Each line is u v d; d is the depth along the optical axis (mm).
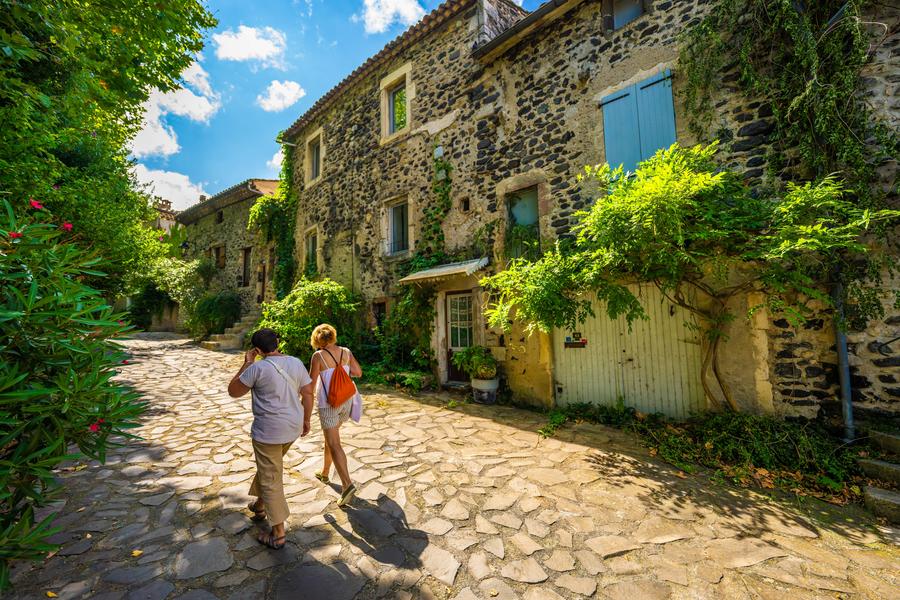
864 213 3037
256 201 12867
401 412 5406
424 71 8000
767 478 3322
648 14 5164
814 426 3803
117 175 7250
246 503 2779
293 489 3025
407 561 2189
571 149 5789
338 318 8703
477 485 3164
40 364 1803
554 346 5844
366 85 9438
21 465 1600
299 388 2508
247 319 13227
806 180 4008
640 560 2242
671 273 4082
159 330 17844
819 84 3760
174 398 5848
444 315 7324
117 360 2027
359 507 2770
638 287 5152
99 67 4422
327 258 10328
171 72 5438
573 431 4641
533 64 6309
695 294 4652
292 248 12102
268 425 2287
